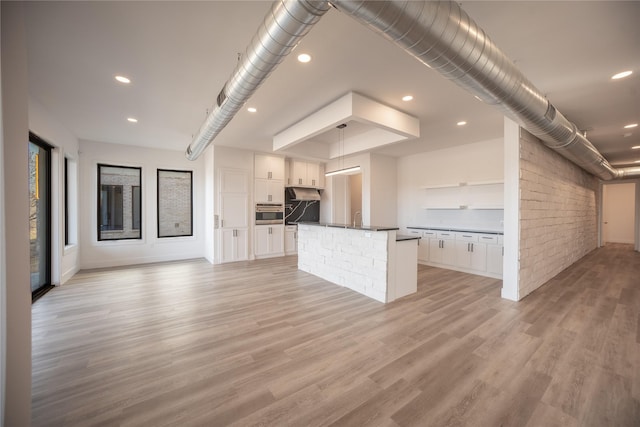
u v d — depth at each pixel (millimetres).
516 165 3547
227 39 2230
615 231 9992
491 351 2283
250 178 6359
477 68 1755
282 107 3600
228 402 1693
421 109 3613
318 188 7531
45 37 2156
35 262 3828
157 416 1579
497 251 4762
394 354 2244
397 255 3646
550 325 2791
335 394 1764
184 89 3113
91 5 1814
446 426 1502
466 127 4398
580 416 1569
